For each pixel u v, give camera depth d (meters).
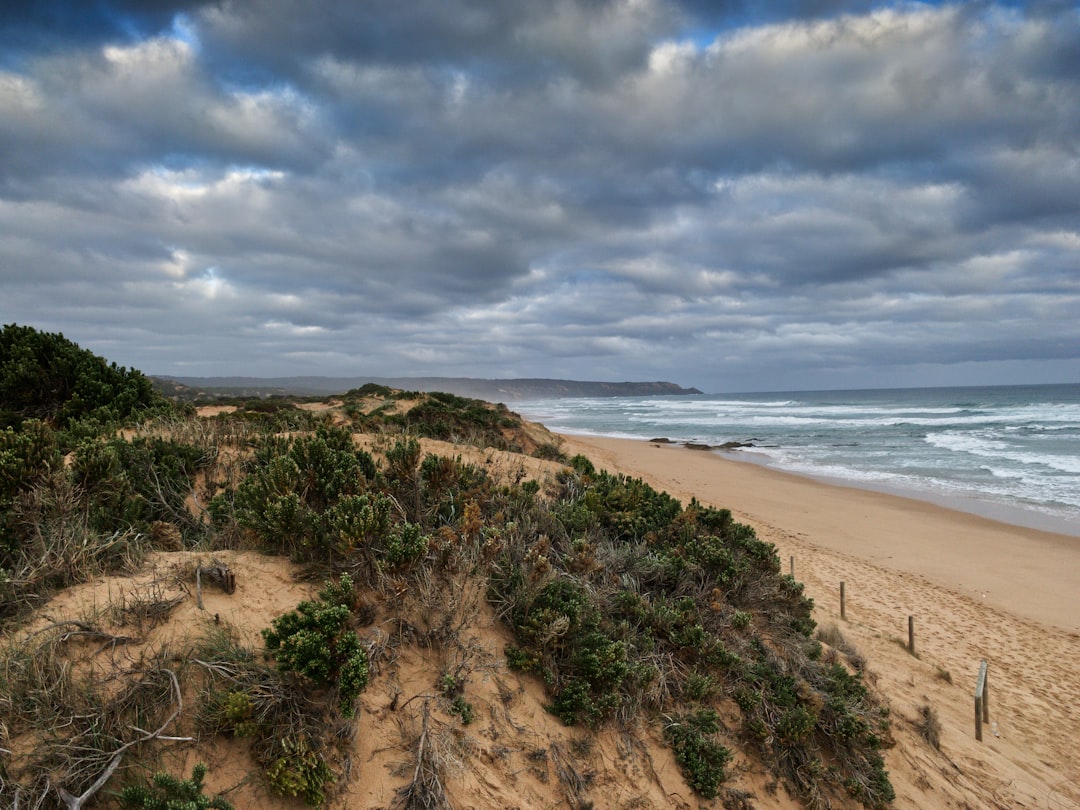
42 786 2.38
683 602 5.46
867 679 7.20
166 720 2.75
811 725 4.65
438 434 16.33
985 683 7.80
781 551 15.11
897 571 14.34
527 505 6.30
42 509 4.00
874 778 4.88
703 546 6.46
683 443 40.31
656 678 4.50
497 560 4.69
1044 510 20.08
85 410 8.76
